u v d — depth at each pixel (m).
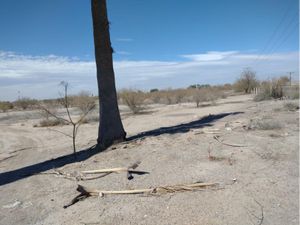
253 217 6.00
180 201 6.83
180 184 7.72
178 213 6.31
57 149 16.02
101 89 12.77
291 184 7.43
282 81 38.69
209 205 6.57
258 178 7.90
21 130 26.52
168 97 49.91
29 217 6.96
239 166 8.88
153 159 10.02
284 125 14.47
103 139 12.77
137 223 6.06
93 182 8.61
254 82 59.81
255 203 6.56
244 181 7.75
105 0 12.77
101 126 12.84
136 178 8.50
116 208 6.77
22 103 59.19
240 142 11.48
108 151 11.63
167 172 8.74
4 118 40.28
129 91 33.66
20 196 8.45
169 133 14.12
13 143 19.94
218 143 11.45
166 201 6.89
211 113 24.95
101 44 12.70
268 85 36.47
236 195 6.97
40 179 9.78
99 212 6.66
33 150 16.80
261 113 20.30
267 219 5.91
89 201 7.32
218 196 6.97
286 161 9.15
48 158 13.78
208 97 43.22
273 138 11.97
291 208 6.27
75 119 28.92
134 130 19.16
